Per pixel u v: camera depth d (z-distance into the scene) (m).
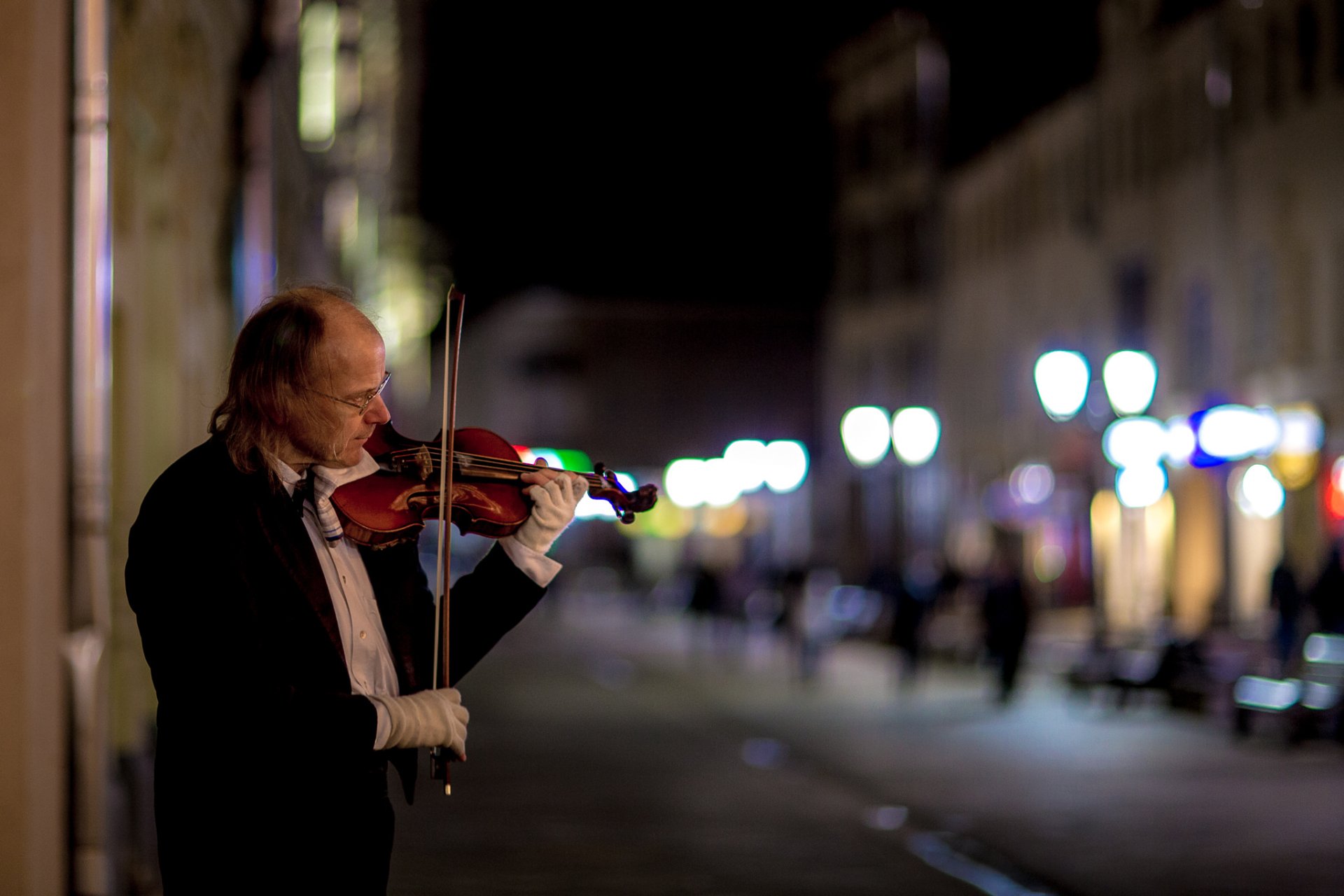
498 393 81.06
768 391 74.75
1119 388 26.98
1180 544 35.56
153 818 10.08
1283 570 23.91
